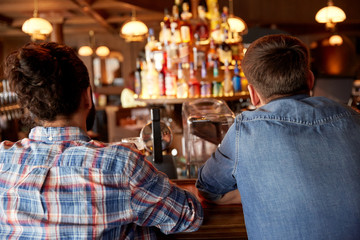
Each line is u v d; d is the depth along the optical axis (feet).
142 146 4.98
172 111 10.85
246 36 13.70
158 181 2.88
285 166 2.83
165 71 9.80
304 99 3.13
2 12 18.75
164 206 2.91
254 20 22.74
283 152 2.86
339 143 2.84
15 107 15.33
